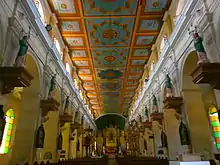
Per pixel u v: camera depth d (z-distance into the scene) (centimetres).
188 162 521
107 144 4009
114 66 1906
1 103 589
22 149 847
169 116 1239
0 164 1153
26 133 873
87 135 2795
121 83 2336
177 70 1021
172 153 1159
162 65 1290
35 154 872
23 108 916
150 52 1648
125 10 1158
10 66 633
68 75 1578
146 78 1933
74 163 823
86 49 1593
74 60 1772
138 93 2442
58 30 1318
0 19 595
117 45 1535
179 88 991
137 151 2347
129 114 3331
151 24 1290
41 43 970
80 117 2220
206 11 676
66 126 1622
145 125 1609
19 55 645
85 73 2056
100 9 1146
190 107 907
